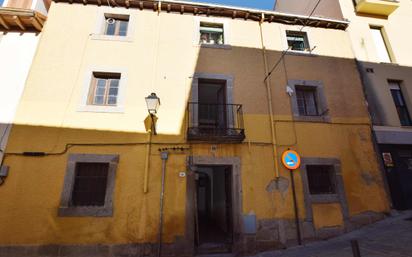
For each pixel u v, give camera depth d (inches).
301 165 269.6
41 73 259.4
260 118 279.4
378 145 292.4
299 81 305.9
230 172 264.8
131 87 267.3
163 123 259.9
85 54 273.6
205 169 440.8
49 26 280.1
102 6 301.4
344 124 294.4
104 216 223.1
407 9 382.3
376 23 360.2
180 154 251.8
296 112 290.4
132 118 256.4
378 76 326.3
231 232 250.4
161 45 291.3
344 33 346.9
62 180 227.3
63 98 253.3
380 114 306.7
